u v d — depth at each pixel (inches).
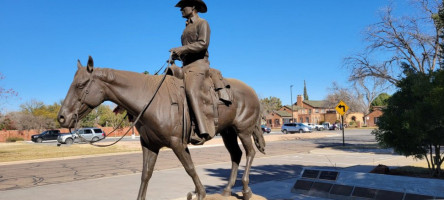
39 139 1572.3
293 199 251.4
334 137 1440.7
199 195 186.7
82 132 1350.9
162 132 169.2
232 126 216.8
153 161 183.5
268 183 330.0
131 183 378.3
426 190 211.8
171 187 346.0
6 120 2138.3
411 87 314.5
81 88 157.5
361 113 3324.3
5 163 636.7
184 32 202.7
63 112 153.8
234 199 224.2
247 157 224.7
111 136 1962.4
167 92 176.9
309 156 661.3
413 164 433.1
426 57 766.5
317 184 264.8
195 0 199.6
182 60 202.5
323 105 3169.3
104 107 2470.5
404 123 305.6
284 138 1385.3
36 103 2790.4
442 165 399.5
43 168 545.0
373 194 230.5
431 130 295.3
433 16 419.5
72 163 616.4
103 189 343.3
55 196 311.0
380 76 840.9
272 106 4028.1
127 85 167.5
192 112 183.3
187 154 179.8
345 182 250.2
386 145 335.9
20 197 308.2
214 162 583.8
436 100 276.8
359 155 647.8
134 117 175.3
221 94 196.9
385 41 808.3
